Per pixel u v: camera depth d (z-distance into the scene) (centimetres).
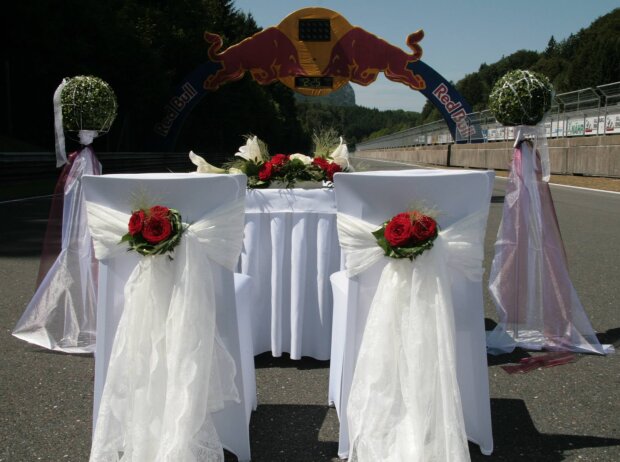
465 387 251
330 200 354
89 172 399
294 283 354
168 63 2978
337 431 270
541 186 402
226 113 3769
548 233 395
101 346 239
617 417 284
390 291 232
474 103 11969
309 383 329
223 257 232
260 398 307
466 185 236
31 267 598
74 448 249
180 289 223
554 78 7400
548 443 259
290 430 271
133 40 2342
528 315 395
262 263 363
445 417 219
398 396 230
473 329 247
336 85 1463
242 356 256
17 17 1877
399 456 223
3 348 377
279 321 360
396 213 237
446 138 4803
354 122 19812
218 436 243
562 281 392
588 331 387
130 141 2955
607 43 5675
